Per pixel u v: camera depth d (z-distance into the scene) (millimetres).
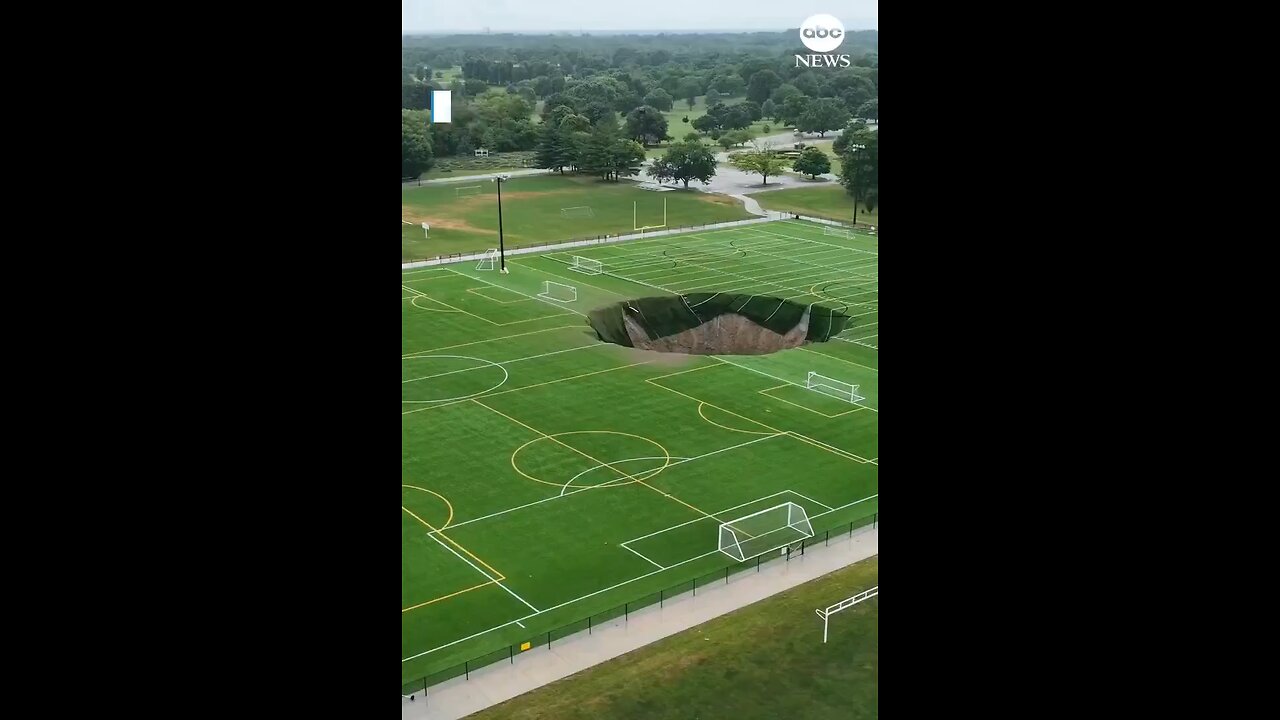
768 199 128875
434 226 108875
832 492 46031
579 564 39312
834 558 39500
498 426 53281
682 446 51062
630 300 77688
